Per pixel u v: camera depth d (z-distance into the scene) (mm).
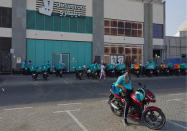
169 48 28828
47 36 20484
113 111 5441
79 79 15570
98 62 22859
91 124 4543
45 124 4516
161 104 6602
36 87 10859
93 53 22703
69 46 21703
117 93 5121
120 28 24609
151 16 26578
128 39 24953
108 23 23891
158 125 4219
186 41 30000
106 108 6086
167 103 6766
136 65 18125
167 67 19547
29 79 14992
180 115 5273
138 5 25828
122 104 5020
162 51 28188
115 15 24188
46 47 20547
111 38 23828
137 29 25812
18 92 9188
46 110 5809
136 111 4684
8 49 18812
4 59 18688
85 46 22484
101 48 23109
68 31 21547
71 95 8438
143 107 4617
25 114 5355
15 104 6617
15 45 18969
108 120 4867
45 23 20438
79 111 5711
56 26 20953
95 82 13695
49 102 6957
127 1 25047
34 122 4660
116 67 17969
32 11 19828
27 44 19672
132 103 4727
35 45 20031
